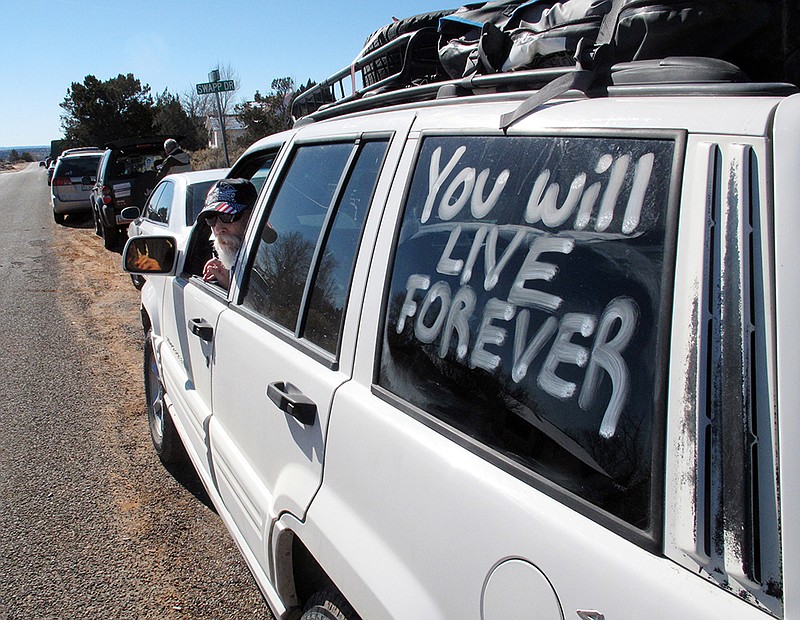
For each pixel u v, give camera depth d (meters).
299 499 1.84
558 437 1.17
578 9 1.82
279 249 2.33
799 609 0.83
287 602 2.07
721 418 0.93
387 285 1.66
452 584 1.29
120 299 8.59
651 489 1.01
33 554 3.25
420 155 1.68
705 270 0.99
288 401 1.82
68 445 4.41
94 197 13.54
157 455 4.25
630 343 1.08
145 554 3.25
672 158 1.10
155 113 43.50
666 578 0.95
